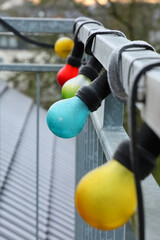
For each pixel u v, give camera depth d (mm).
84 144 1776
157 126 464
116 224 563
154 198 686
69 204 7652
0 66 2340
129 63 590
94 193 545
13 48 10031
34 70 2350
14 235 5836
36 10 10633
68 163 9727
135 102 500
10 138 9008
